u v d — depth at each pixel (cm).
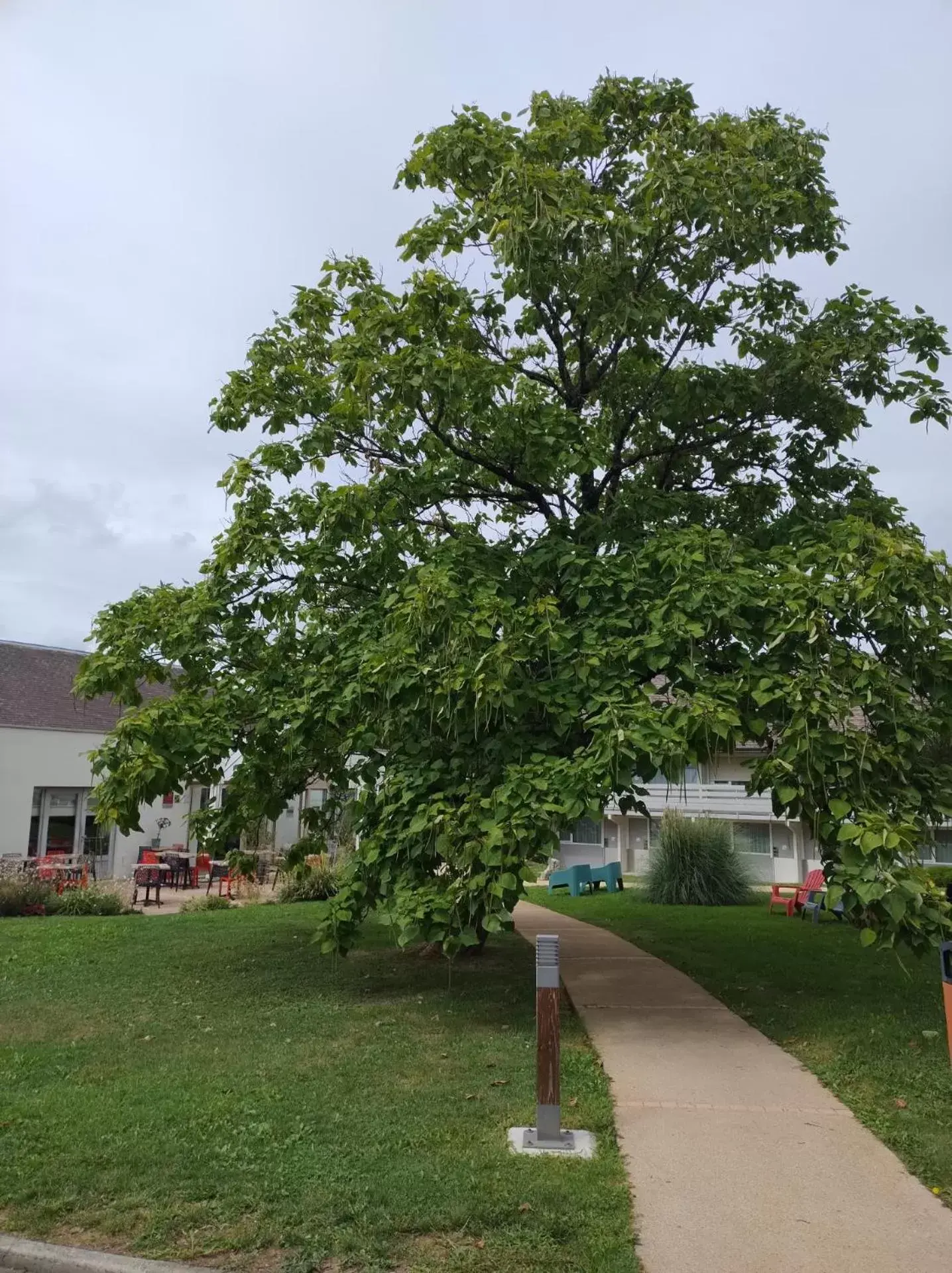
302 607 1021
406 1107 537
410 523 997
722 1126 519
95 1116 519
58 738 2508
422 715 776
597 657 733
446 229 954
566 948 1185
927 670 759
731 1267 364
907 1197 427
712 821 1897
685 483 1141
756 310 1050
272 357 1006
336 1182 431
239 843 2564
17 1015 796
